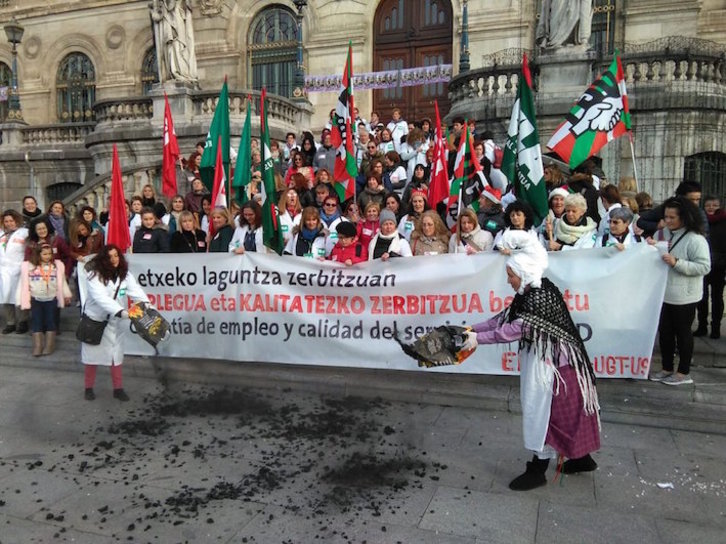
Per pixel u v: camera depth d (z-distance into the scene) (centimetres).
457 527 352
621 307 520
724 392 509
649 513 367
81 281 645
